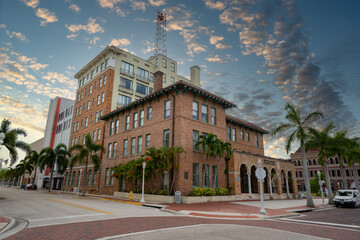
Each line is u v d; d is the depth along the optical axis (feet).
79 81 168.76
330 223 39.75
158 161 71.61
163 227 31.35
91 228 29.45
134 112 99.81
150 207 58.75
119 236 25.27
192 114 82.43
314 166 213.05
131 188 88.12
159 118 85.61
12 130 91.61
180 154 73.87
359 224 39.14
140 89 149.07
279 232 29.78
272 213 49.96
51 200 73.72
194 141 80.74
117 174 86.48
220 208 56.29
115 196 92.58
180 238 24.82
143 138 90.58
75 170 142.92
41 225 31.22
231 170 87.04
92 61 150.00
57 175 179.32
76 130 155.63
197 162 78.69
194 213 47.01
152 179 79.71
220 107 94.63
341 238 27.45
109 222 34.09
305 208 63.46
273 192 114.73
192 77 190.70
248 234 27.81
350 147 94.84
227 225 34.22
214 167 84.74
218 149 74.90
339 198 73.87
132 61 149.07
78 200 75.31
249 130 118.93
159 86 101.30
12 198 81.20
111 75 134.51
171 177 73.92
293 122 75.46
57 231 27.48
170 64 175.42
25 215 40.60
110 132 114.42
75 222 33.65
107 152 111.55
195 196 70.28
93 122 135.64
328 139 88.94
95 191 113.60
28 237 24.52
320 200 101.45
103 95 133.08
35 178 221.25
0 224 30.14
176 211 49.11
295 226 35.53
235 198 82.69
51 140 207.72
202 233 27.71
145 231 28.27
